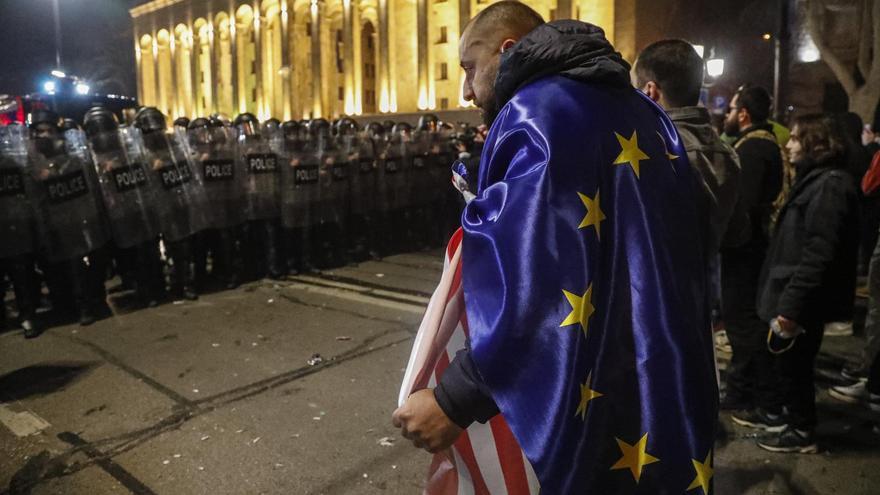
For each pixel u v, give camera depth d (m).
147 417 3.89
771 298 3.22
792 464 3.21
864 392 3.99
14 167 5.46
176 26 54.00
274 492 3.02
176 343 5.32
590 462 1.10
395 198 9.30
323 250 8.52
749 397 3.76
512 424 1.06
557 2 28.66
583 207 1.14
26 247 5.48
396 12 37.22
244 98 49.16
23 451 3.50
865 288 6.59
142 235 6.32
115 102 12.68
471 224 1.17
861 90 12.20
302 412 3.91
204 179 6.89
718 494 2.95
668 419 1.14
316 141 8.04
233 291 7.19
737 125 3.95
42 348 5.29
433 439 1.16
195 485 3.10
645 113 1.33
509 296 1.08
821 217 2.99
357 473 3.18
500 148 1.22
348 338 5.38
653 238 1.18
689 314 1.20
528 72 1.29
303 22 44.62
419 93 34.66
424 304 6.50
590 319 1.12
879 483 3.01
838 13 16.27
